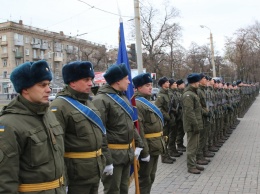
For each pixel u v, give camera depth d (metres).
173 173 6.46
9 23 50.41
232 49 42.88
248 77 40.34
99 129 3.14
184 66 53.41
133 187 5.55
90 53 54.50
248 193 5.07
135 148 4.12
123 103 3.80
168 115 7.39
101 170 3.11
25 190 2.26
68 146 2.98
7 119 2.23
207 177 6.07
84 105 3.12
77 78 3.10
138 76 4.79
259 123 13.84
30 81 2.31
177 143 8.84
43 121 2.40
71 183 3.01
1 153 2.12
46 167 2.32
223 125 9.92
